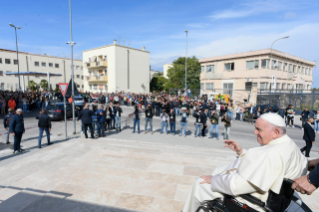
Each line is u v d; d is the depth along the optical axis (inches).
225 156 243.1
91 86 1706.4
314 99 773.9
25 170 190.2
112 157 204.2
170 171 168.4
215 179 68.7
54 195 126.0
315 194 137.3
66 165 180.2
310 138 269.1
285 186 62.3
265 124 64.2
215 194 71.2
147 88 1689.2
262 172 57.7
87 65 1651.1
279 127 62.5
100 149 238.8
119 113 442.9
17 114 264.2
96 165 180.2
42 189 136.6
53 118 536.7
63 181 146.9
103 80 1520.7
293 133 449.7
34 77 1606.8
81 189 134.5
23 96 736.3
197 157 214.1
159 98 759.7
